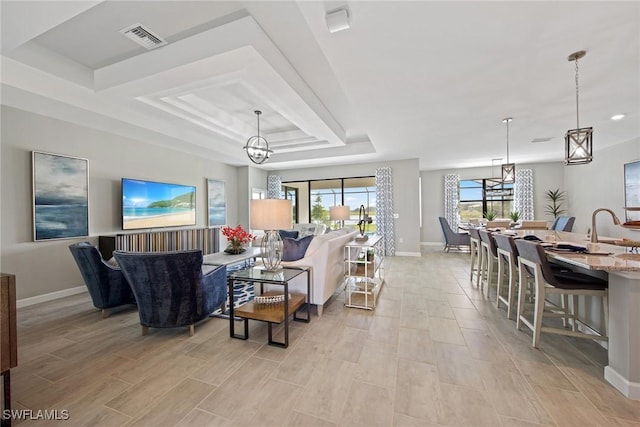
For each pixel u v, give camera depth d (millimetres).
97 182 3939
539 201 7379
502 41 2053
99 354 2102
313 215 7809
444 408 1493
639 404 1497
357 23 1854
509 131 4344
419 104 3236
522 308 2453
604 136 4648
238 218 7133
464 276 4516
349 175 7145
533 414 1439
